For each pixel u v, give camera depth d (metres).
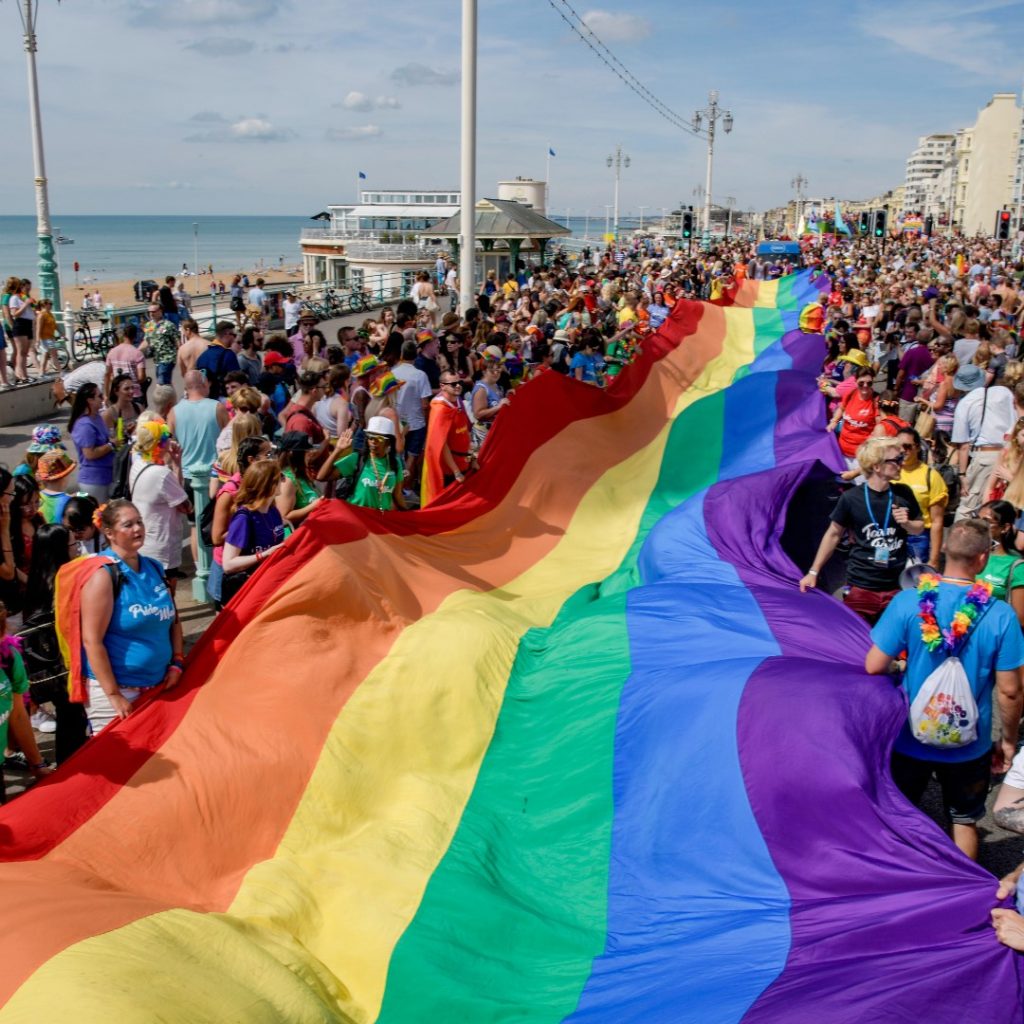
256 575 6.19
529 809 5.75
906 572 6.73
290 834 5.29
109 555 5.46
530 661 7.03
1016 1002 3.79
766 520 9.34
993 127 168.62
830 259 57.81
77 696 5.46
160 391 9.60
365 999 4.42
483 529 9.02
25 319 17.72
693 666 6.17
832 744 5.03
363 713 6.02
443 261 32.53
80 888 4.38
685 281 32.38
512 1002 4.38
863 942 4.21
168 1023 3.53
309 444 7.85
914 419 14.30
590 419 11.49
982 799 5.23
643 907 4.91
